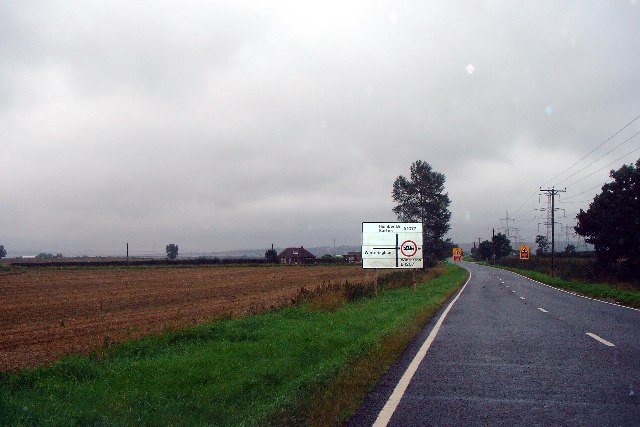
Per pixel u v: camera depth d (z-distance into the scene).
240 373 9.22
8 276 62.88
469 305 25.48
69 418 6.60
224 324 15.96
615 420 6.75
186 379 8.73
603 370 9.92
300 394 7.61
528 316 20.20
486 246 168.50
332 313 19.58
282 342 12.25
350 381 8.63
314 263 115.19
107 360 11.20
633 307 24.36
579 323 17.83
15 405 7.24
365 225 32.59
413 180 89.88
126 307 29.14
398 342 12.76
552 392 8.23
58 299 34.59
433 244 88.75
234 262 110.50
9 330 20.41
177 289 42.94
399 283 40.84
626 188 47.44
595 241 49.59
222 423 6.55
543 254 110.31
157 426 6.40
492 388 8.49
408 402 7.63
